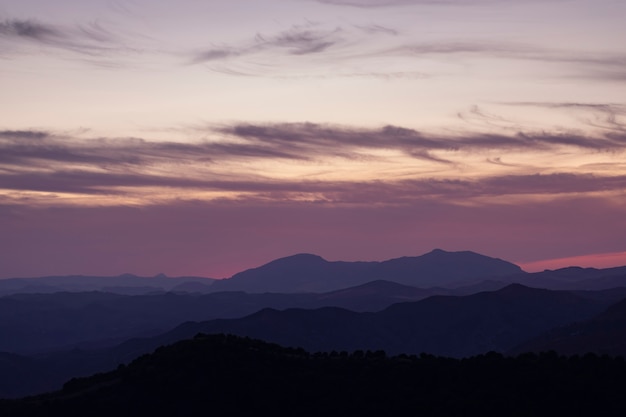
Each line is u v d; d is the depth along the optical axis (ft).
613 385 299.38
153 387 307.17
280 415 292.20
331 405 295.07
